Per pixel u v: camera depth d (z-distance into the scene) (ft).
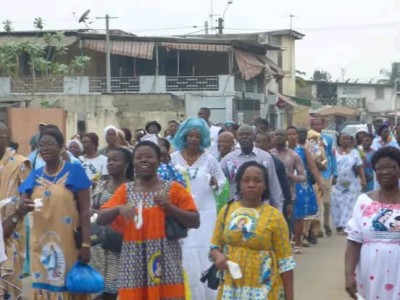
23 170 28.12
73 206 23.11
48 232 23.04
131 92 118.21
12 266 26.94
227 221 19.29
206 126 27.84
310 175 42.47
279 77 138.41
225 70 125.18
